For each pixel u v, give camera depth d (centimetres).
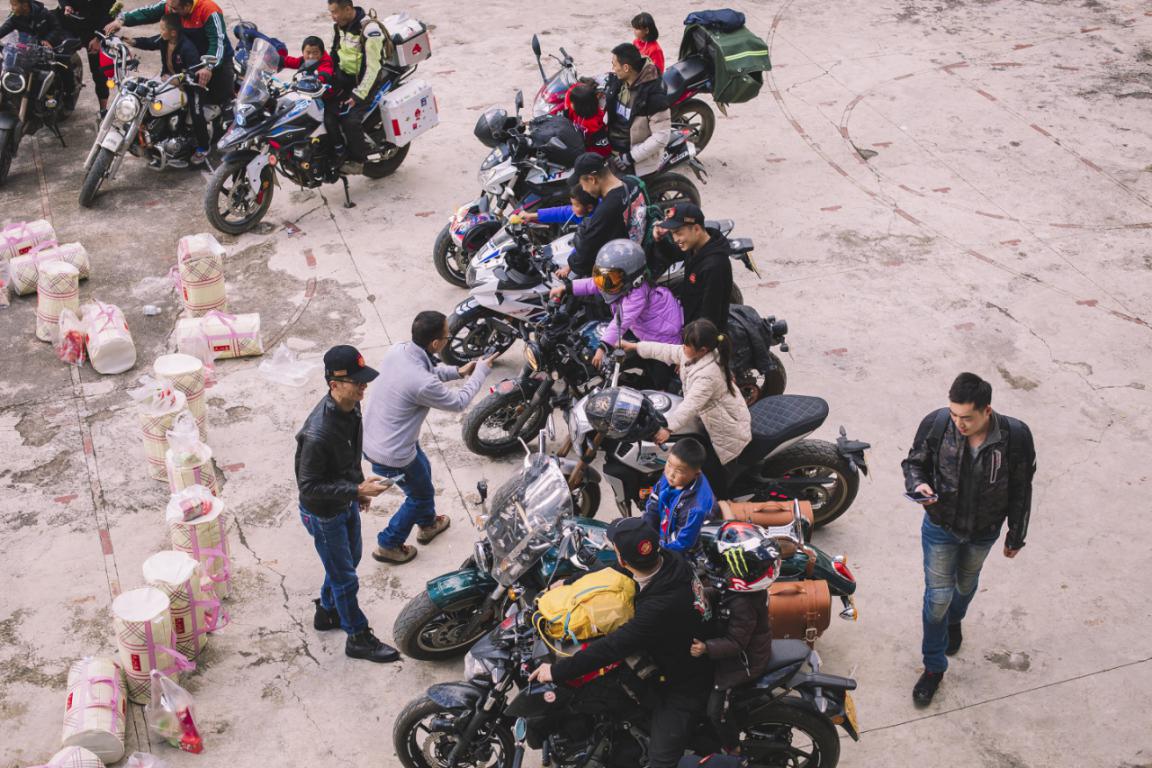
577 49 1259
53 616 579
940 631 513
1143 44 1280
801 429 577
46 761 501
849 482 607
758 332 655
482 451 683
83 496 663
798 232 932
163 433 650
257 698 534
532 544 467
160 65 1252
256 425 720
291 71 1210
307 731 517
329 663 554
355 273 890
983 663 548
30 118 1062
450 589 517
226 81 1041
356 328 823
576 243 691
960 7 1389
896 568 605
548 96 946
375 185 1022
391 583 599
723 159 1049
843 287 859
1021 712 523
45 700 532
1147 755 501
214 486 632
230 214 970
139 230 955
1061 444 695
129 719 522
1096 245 911
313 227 955
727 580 428
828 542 623
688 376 550
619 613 418
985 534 492
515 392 663
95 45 1087
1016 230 932
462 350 766
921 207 967
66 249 861
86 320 787
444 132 1105
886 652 555
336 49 945
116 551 622
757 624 426
